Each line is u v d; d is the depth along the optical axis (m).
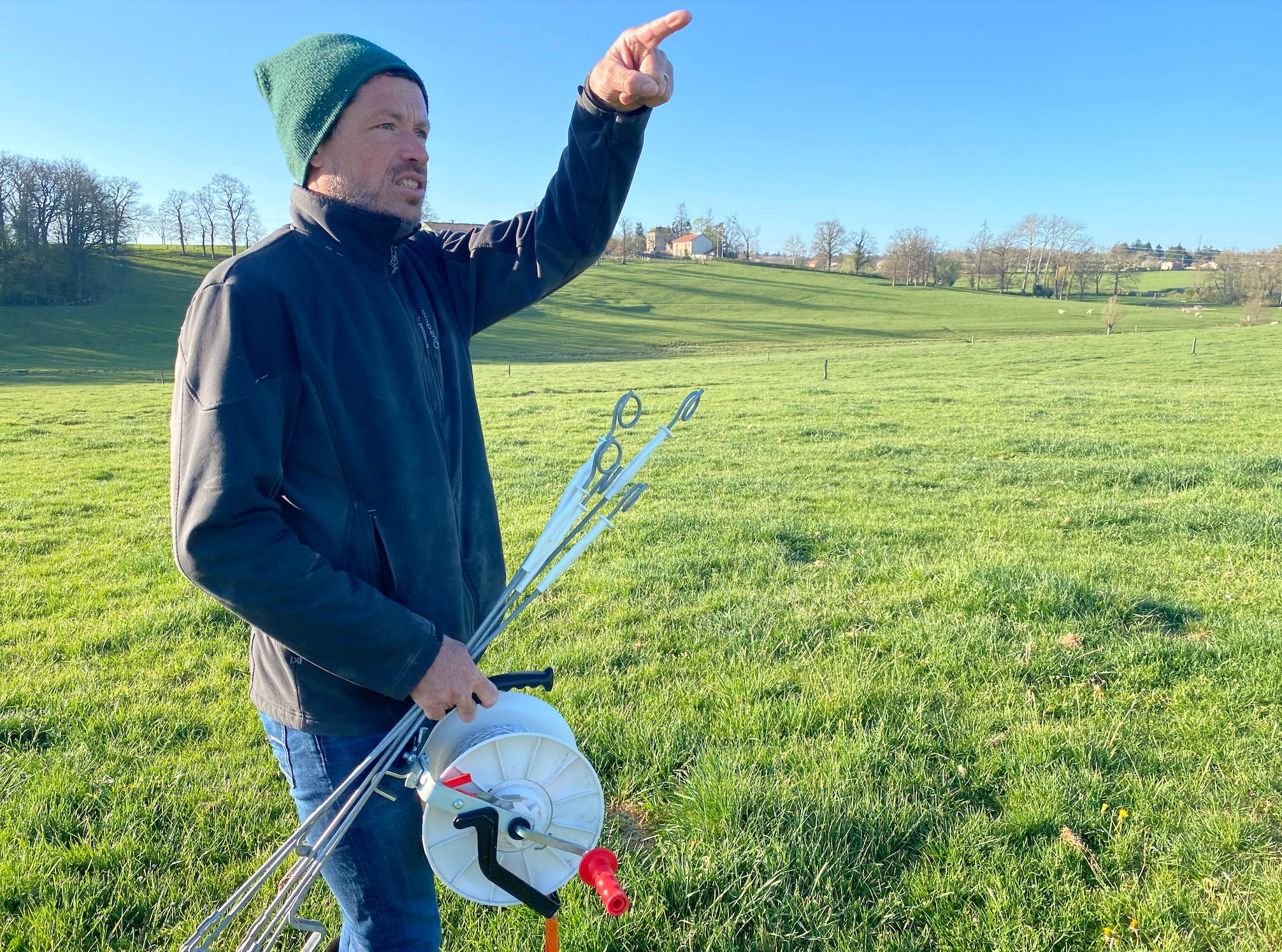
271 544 1.64
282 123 1.87
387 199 1.88
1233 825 3.30
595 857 1.88
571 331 80.38
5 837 3.39
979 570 6.15
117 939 2.88
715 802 3.45
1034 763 3.83
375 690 1.76
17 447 17.42
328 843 1.79
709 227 175.50
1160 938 2.80
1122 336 57.47
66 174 89.81
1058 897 3.00
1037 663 4.80
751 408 20.75
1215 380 28.20
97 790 3.77
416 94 1.92
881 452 13.58
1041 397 21.72
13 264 83.75
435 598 1.93
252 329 1.68
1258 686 4.46
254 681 2.06
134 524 9.87
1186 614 5.61
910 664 4.93
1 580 7.53
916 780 3.70
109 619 6.32
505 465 13.38
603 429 17.88
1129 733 4.09
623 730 4.18
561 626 5.79
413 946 2.09
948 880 3.08
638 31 2.05
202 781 3.86
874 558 7.18
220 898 3.09
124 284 92.62
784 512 9.22
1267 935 2.80
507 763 1.97
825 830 3.30
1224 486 9.70
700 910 2.99
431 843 1.93
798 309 103.81
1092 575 6.48
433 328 2.13
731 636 5.44
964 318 94.31
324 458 1.80
